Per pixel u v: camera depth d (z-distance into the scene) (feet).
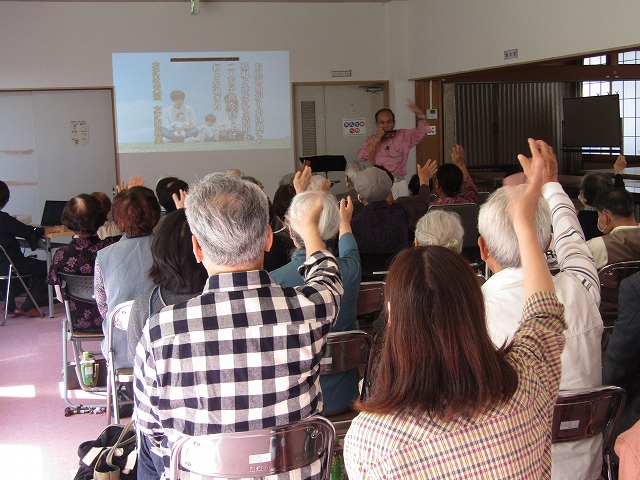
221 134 29.71
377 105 31.27
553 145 33.83
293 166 30.48
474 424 3.58
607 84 34.37
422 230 9.34
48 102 28.55
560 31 20.30
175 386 4.83
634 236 10.68
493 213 5.90
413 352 3.59
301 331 4.97
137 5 28.30
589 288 5.88
